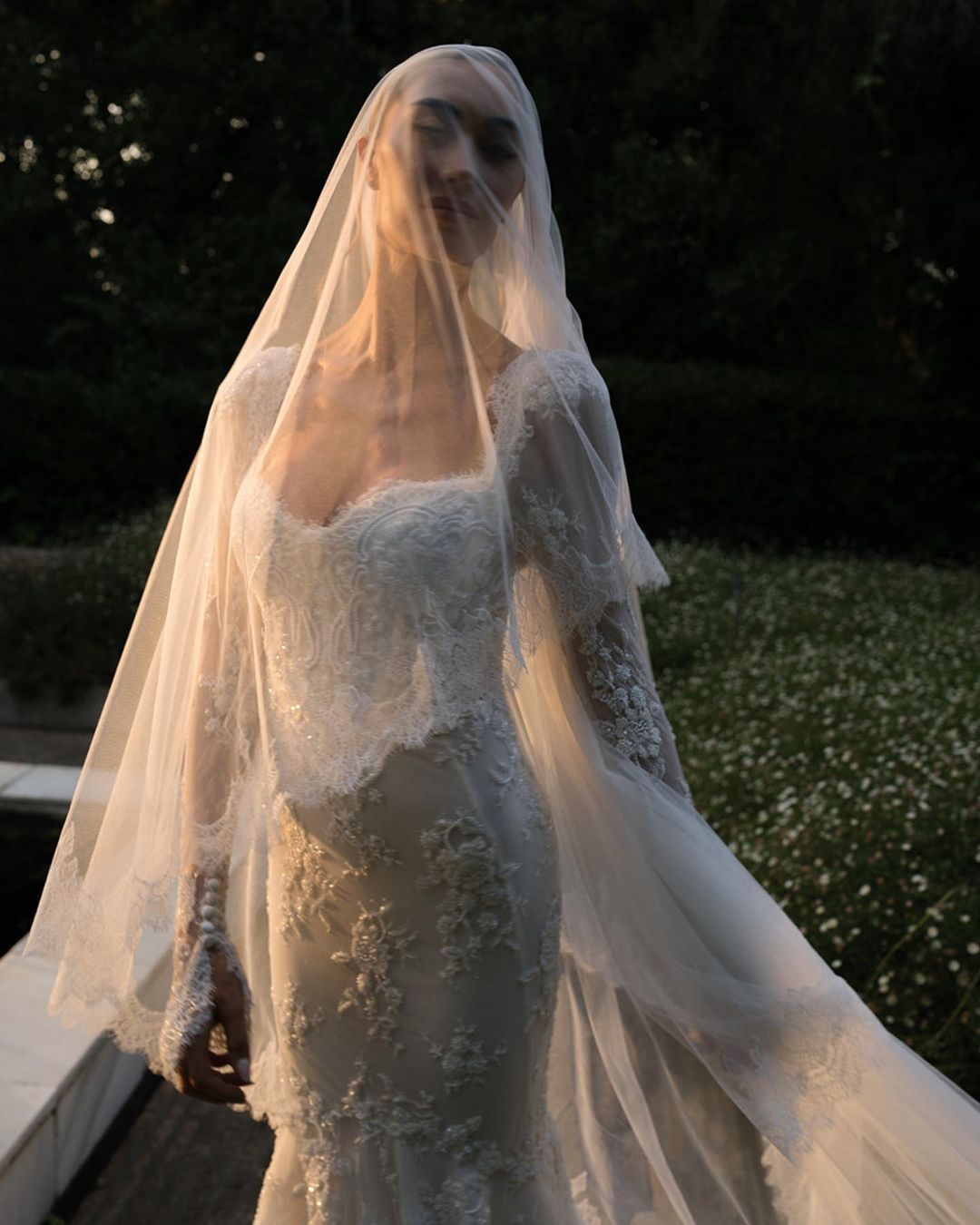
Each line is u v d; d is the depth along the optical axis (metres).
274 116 13.73
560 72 13.77
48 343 12.80
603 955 1.75
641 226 13.32
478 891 1.52
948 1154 1.65
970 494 12.05
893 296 12.87
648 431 11.88
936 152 11.68
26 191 12.89
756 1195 1.75
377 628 1.50
